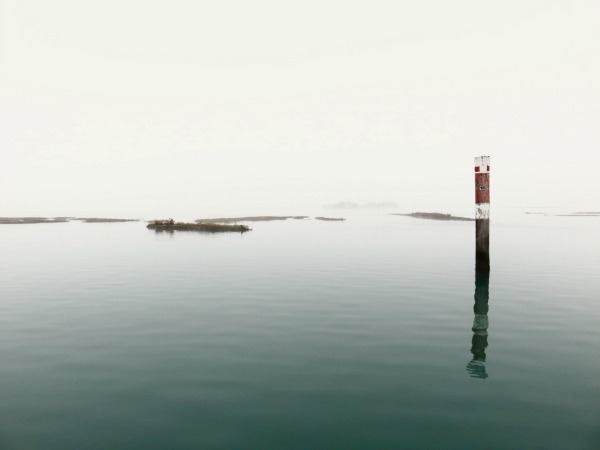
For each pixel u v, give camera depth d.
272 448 6.43
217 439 6.72
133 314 14.57
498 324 13.00
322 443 6.58
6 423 7.25
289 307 15.41
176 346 11.15
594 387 8.40
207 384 8.74
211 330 12.58
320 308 15.23
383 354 10.41
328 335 11.99
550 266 25.48
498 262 27.38
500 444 6.47
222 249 36.56
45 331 12.59
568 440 6.56
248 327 12.88
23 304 16.23
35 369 9.62
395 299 16.66
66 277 22.50
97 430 7.02
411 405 7.75
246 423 7.18
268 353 10.55
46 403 7.96
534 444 6.46
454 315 14.13
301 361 9.98
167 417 7.41
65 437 6.81
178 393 8.34
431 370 9.36
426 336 11.84
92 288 19.38
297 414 7.47
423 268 25.00
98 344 11.36
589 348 10.70
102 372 9.42
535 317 13.82
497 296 17.09
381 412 7.50
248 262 27.92
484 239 20.09
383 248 36.91
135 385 8.72
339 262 27.77
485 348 10.77
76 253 34.22
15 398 8.18
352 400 7.98
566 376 8.95
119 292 18.38
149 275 22.88
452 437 6.69
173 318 13.99
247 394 8.27
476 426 7.00
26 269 25.56
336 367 9.59
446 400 7.92
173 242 44.09
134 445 6.57
